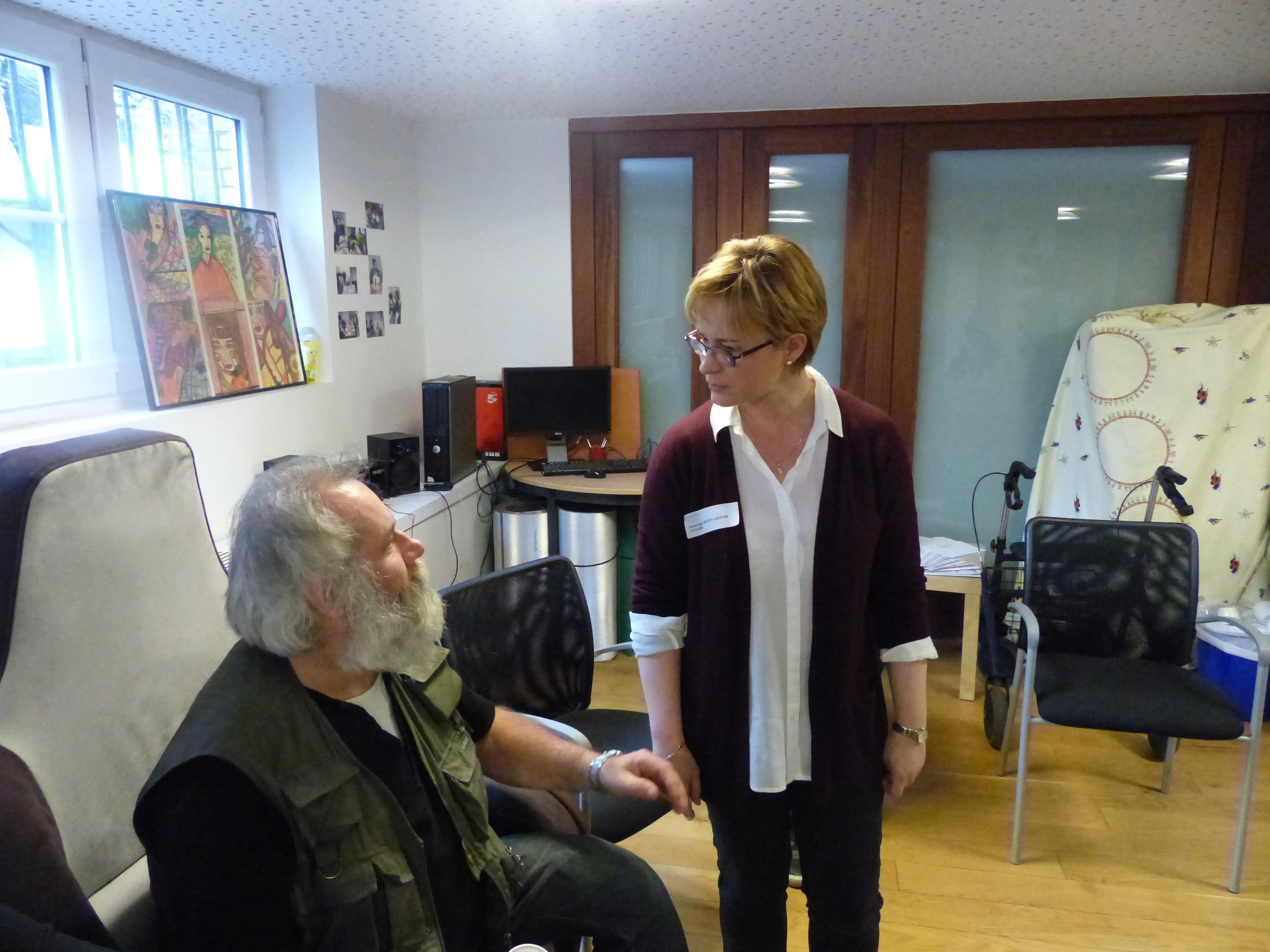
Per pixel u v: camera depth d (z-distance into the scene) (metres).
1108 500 3.09
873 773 1.34
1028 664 2.24
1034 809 2.50
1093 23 2.28
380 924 1.13
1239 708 2.19
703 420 1.32
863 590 1.30
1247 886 2.17
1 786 0.98
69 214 2.16
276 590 1.11
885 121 3.32
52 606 1.10
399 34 2.33
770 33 2.36
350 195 3.16
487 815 1.36
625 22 2.25
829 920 1.39
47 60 2.08
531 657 2.03
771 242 1.21
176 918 1.04
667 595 1.36
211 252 2.50
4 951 0.83
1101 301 3.36
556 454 3.70
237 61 2.59
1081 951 1.96
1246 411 3.03
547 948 1.47
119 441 1.23
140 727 1.22
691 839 2.39
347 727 1.18
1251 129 3.13
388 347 3.48
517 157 3.62
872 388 3.54
